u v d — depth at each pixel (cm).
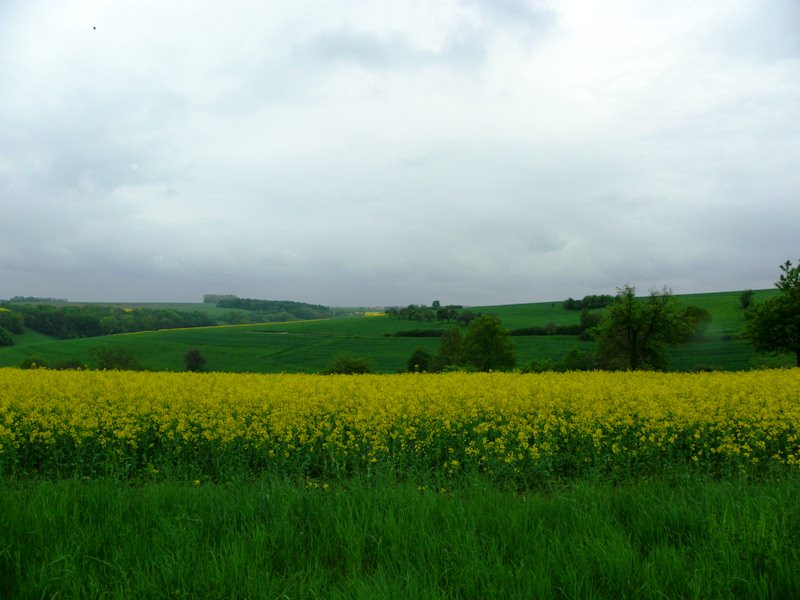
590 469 973
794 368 2639
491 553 480
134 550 488
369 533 537
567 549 490
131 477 962
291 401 1391
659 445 1052
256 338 8475
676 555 468
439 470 1000
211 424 1112
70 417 1160
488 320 5884
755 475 984
